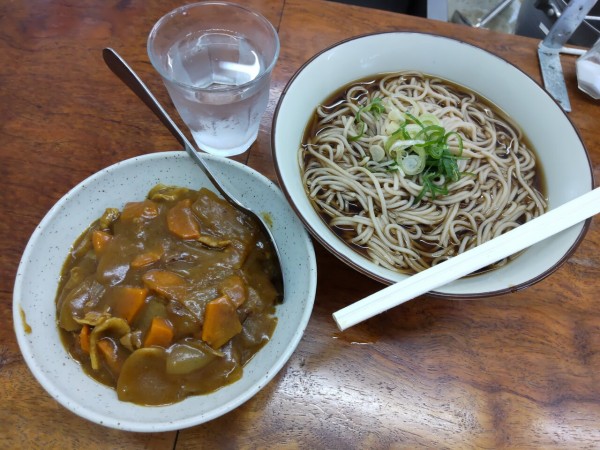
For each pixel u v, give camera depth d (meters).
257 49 0.32
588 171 0.30
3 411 0.23
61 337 0.24
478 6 0.71
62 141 0.32
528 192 0.33
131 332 0.23
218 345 0.23
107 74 0.36
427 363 0.26
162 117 0.28
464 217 0.33
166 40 0.31
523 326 0.28
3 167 0.31
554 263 0.25
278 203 0.28
